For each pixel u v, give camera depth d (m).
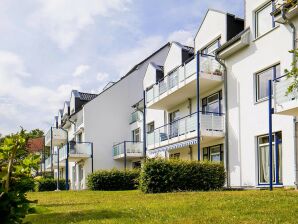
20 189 3.19
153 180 16.45
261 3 18.06
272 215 7.30
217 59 20.59
